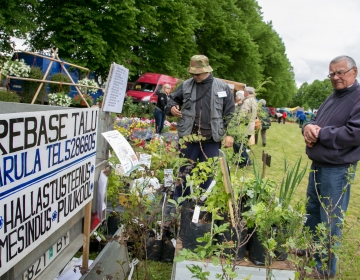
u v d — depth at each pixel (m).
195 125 3.66
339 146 2.56
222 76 28.03
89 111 1.89
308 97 85.50
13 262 1.25
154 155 3.18
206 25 25.20
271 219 2.04
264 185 2.53
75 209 1.80
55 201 1.55
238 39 27.16
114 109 2.82
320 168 2.78
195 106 3.65
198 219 2.42
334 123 2.68
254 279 2.31
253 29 32.53
